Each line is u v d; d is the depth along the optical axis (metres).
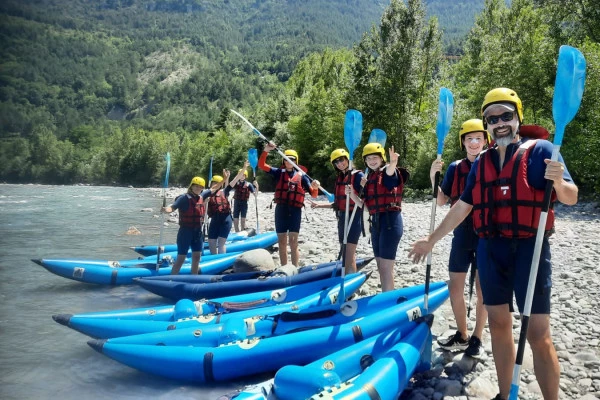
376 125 28.73
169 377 4.57
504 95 3.13
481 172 3.28
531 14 26.28
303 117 37.81
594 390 3.93
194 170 58.75
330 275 6.76
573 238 10.31
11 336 5.78
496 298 3.29
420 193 24.95
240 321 5.02
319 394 3.40
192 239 8.08
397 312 4.84
